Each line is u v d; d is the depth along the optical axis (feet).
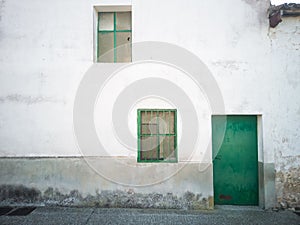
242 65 19.17
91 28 19.69
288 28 19.20
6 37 19.89
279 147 18.80
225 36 19.31
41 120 19.44
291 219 16.76
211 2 19.47
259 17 19.26
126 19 20.67
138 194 18.86
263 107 18.98
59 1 19.88
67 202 19.04
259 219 16.75
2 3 20.02
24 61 19.77
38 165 19.26
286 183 18.65
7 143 19.40
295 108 18.90
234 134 19.83
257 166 19.69
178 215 17.39
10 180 19.24
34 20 19.89
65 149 19.26
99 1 19.77
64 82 19.54
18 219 16.63
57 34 19.79
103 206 18.90
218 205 19.58
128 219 16.66
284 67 19.07
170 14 19.52
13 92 19.65
